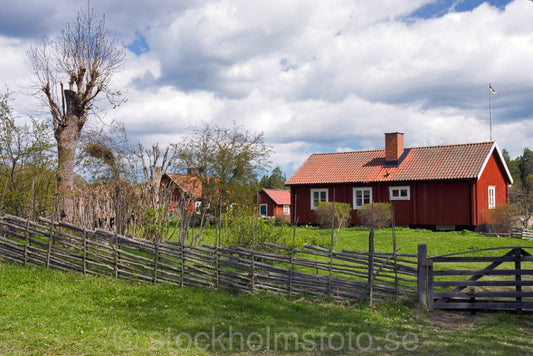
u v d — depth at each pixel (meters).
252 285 10.41
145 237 13.33
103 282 10.74
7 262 12.10
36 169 14.25
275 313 8.88
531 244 19.80
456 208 28.34
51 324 7.68
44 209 14.26
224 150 29.81
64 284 10.38
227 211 14.97
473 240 20.66
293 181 33.75
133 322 8.06
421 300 9.38
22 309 8.38
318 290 10.11
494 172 31.12
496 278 13.21
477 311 9.12
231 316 8.63
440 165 29.62
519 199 38.41
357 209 31.62
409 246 18.66
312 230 26.00
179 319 8.31
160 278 11.07
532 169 69.75
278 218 39.41
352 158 34.19
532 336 7.79
